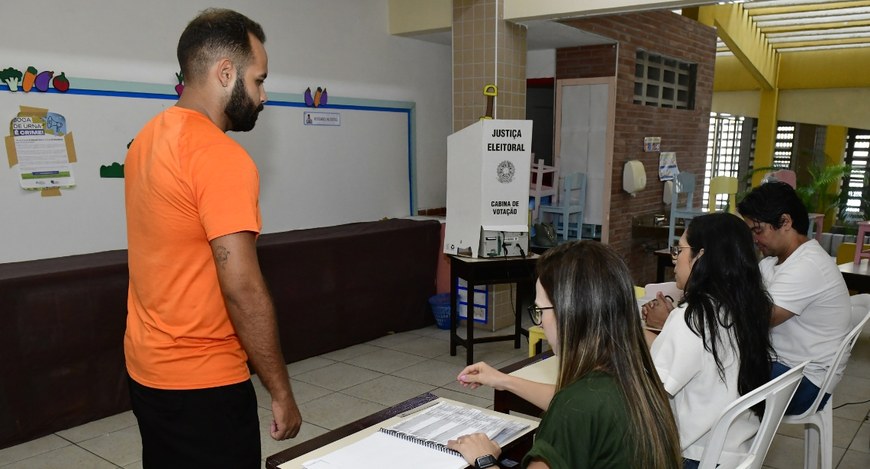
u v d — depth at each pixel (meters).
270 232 4.37
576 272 1.18
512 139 3.87
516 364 2.08
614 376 1.14
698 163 7.82
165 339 1.42
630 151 6.24
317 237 4.24
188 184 1.35
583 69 6.02
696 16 7.12
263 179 4.27
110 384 3.30
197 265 1.41
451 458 1.32
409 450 1.37
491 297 4.87
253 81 1.52
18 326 2.92
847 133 9.44
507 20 4.51
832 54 8.85
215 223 1.34
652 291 2.61
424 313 5.11
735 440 1.70
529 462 1.10
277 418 1.51
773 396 1.54
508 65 4.63
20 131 3.13
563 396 1.13
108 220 3.53
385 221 5.10
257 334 1.41
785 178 6.67
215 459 1.48
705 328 1.68
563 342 1.18
